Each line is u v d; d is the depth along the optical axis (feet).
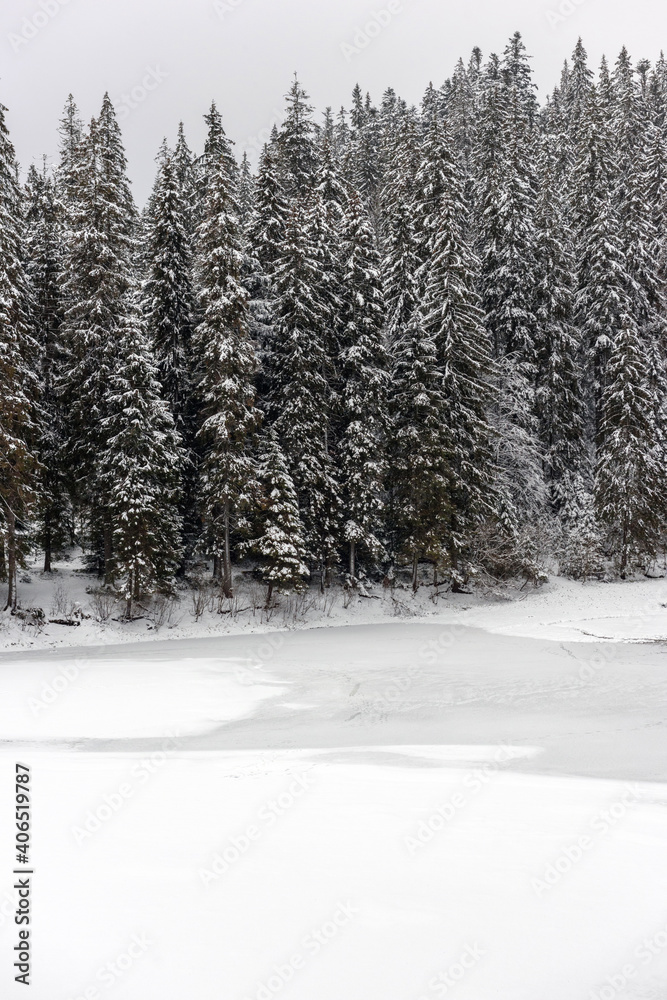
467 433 117.29
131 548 93.40
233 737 43.73
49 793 26.58
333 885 17.49
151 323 106.93
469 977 13.33
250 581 114.73
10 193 87.76
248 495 101.91
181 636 96.94
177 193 106.83
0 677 62.75
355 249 111.14
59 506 106.22
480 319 122.72
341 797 26.76
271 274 113.70
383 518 117.08
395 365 117.39
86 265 99.09
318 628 105.40
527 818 24.18
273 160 119.75
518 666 71.46
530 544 121.19
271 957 13.93
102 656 78.54
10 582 91.09
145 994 12.62
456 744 41.22
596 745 40.93
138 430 92.89
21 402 84.99
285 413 106.83
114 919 15.33
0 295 85.92
